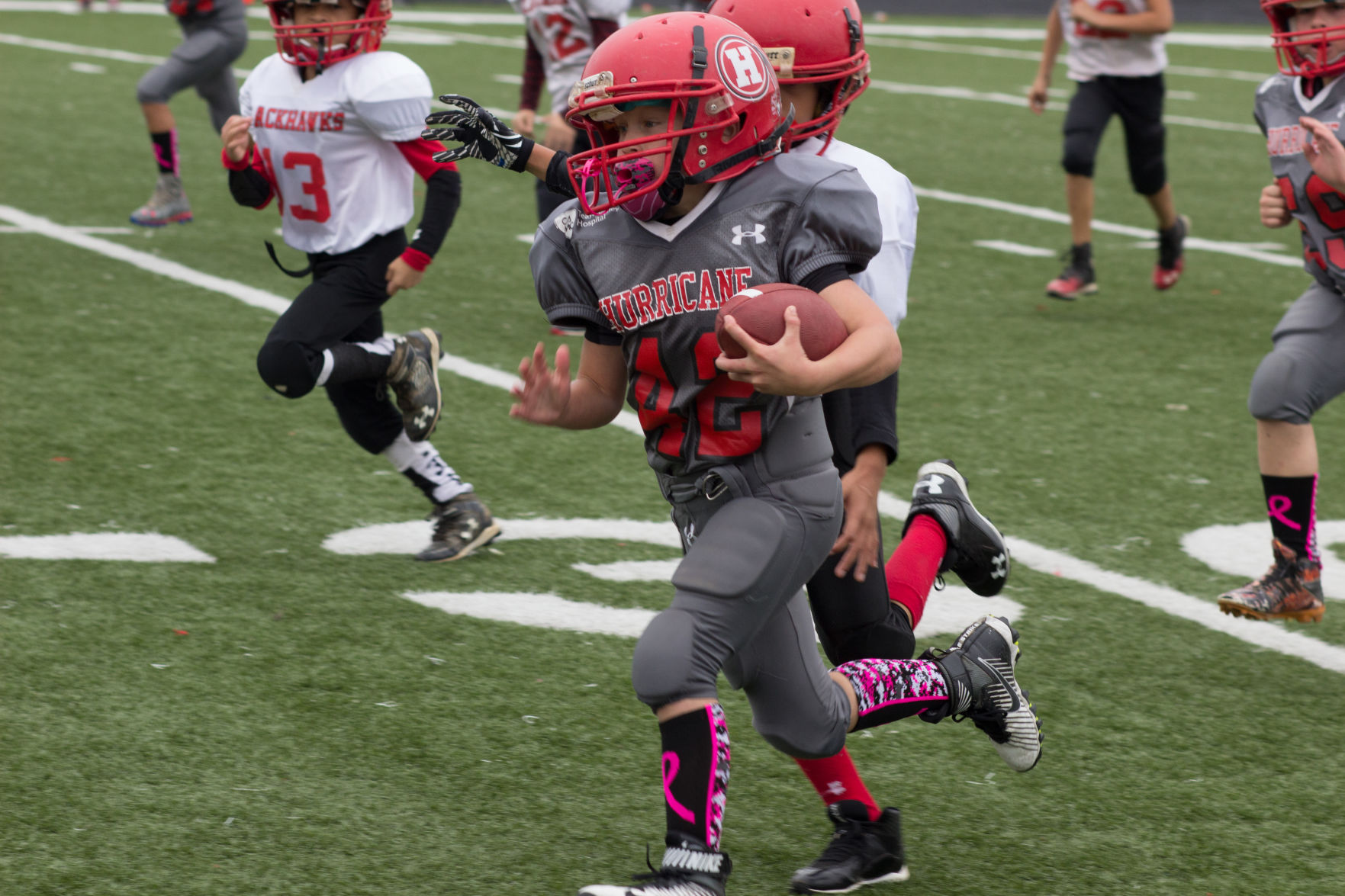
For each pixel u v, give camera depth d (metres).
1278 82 14.49
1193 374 24.98
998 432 21.80
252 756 12.21
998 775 12.46
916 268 32.44
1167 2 28.61
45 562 16.09
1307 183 14.09
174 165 32.59
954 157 46.72
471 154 11.35
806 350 8.96
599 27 25.50
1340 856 11.29
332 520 17.84
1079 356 25.94
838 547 10.71
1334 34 13.62
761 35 10.93
